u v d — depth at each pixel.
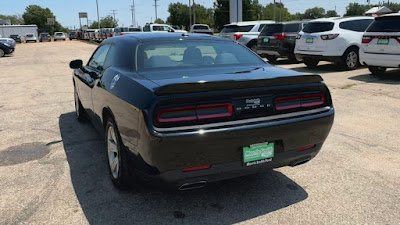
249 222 2.94
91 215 3.08
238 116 2.84
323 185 3.57
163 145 2.64
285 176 3.81
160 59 3.64
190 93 2.72
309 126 3.11
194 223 2.95
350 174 3.81
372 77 9.90
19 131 5.64
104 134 4.01
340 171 3.89
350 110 6.43
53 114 6.79
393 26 8.91
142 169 2.91
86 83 4.83
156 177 2.82
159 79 3.12
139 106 2.76
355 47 11.48
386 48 9.05
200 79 3.05
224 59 3.90
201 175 2.84
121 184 3.40
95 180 3.78
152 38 3.95
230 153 2.84
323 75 10.58
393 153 4.38
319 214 3.04
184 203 3.27
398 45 8.77
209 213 3.10
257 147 2.93
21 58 21.59
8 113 6.89
